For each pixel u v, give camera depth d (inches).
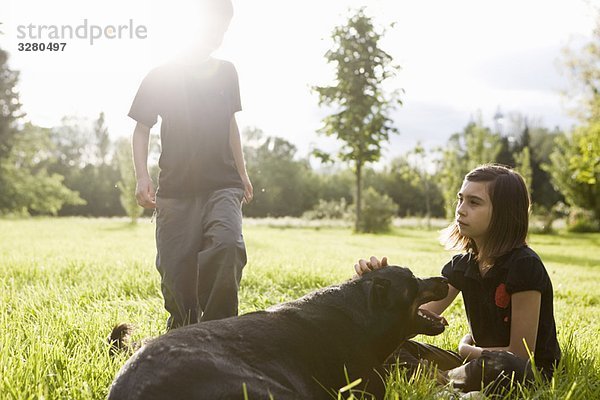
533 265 136.1
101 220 1936.5
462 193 145.3
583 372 139.6
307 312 118.3
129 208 1614.2
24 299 232.7
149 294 288.8
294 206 2906.0
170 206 171.5
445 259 609.3
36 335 159.5
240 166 187.6
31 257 438.6
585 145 1235.2
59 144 3585.1
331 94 1309.1
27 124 2468.0
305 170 3080.7
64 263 396.5
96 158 3607.3
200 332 103.7
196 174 168.7
